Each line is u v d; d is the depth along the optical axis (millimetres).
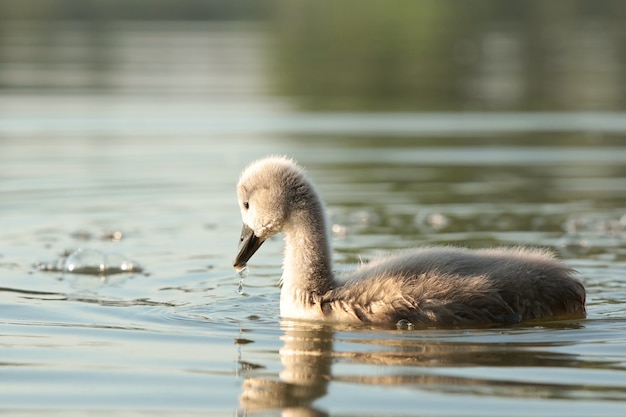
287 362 9172
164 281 12672
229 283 12609
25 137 25031
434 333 10055
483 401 8078
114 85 35062
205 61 42531
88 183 19344
